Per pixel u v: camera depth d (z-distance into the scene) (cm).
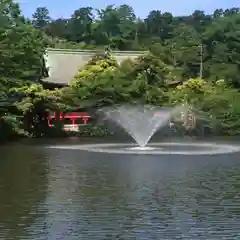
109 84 5659
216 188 2108
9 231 1442
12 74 5206
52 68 6712
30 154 3603
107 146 4388
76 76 5856
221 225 1511
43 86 6303
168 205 1777
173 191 2039
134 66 5969
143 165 2902
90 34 12706
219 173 2556
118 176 2445
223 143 4925
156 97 5825
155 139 5509
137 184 2206
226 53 9056
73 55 6969
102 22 13538
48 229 1463
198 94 6178
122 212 1670
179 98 5988
